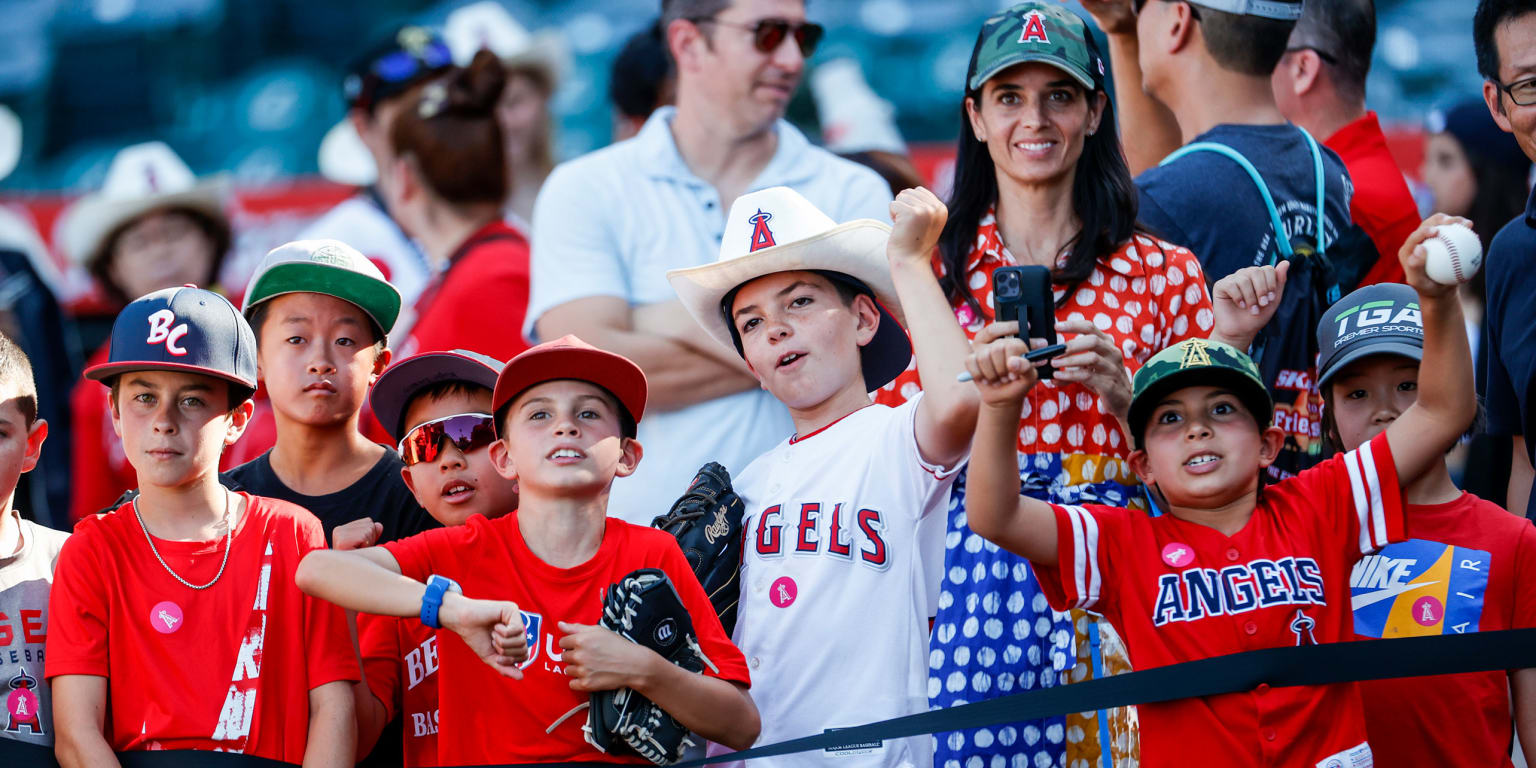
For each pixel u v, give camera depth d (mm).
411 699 12492
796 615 12148
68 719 10969
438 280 21344
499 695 11008
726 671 11117
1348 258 15453
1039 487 13008
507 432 11547
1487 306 15328
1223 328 13156
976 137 14148
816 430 12945
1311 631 11070
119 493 21766
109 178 23469
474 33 21719
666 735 10641
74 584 11328
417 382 13195
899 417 12445
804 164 18984
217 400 11680
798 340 12789
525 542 11352
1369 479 11367
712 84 18500
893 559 12164
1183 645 11125
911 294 12148
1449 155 20047
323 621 11570
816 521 12367
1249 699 10945
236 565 11625
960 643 12812
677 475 17469
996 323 10484
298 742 11344
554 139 21859
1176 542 11406
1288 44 17047
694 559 12508
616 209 18422
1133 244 13898
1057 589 11492
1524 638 11469
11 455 11766
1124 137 17484
